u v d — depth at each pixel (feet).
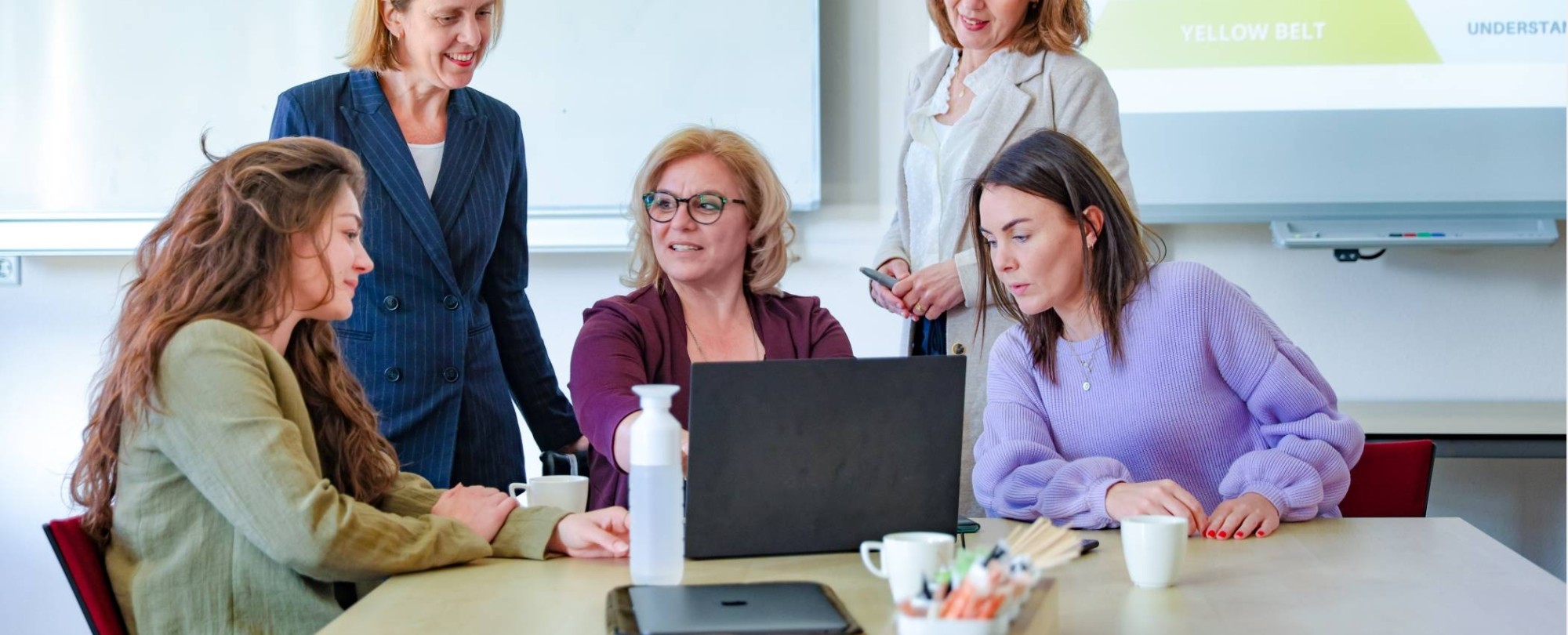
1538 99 9.83
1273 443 5.80
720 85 10.14
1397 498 6.20
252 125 10.21
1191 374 5.73
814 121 10.10
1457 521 5.42
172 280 4.86
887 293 7.63
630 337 5.87
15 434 10.61
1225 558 4.68
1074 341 5.96
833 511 4.63
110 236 10.29
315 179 5.05
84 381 10.56
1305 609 3.95
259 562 4.56
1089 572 4.50
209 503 4.60
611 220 10.26
